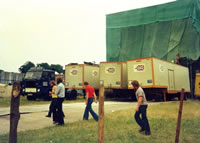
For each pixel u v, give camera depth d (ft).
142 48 112.16
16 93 12.40
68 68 74.13
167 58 104.01
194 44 97.76
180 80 74.43
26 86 57.72
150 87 56.03
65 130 18.98
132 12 116.26
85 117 25.04
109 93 67.82
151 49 109.40
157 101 62.03
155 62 57.72
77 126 20.94
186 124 21.81
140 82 58.13
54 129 19.31
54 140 15.34
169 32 105.60
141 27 113.19
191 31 99.30
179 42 101.91
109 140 15.72
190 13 99.91
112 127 20.45
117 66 65.72
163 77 61.67
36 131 18.39
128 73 60.85
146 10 112.27
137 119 18.39
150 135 17.22
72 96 69.82
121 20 119.03
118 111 33.09
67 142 14.97
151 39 110.22
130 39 116.06
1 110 34.09
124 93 66.08
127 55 116.16
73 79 72.33
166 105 44.06
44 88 58.34
